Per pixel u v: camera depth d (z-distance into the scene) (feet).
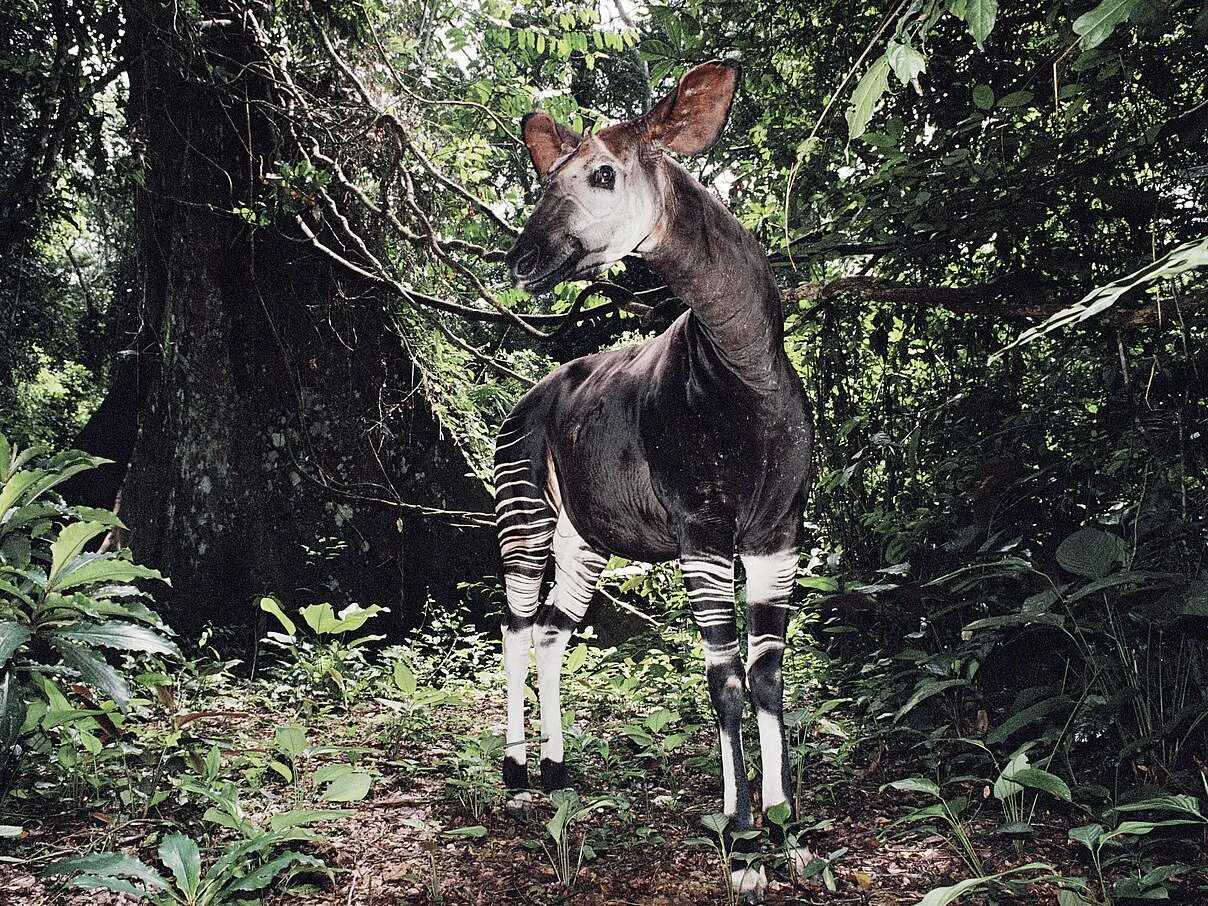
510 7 22.00
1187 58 10.80
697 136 8.07
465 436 22.99
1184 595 8.96
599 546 11.20
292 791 11.31
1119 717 10.03
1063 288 12.38
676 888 8.68
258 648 19.27
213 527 20.81
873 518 13.62
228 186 21.22
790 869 8.73
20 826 9.83
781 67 15.33
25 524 11.69
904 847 9.29
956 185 11.71
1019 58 12.34
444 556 21.62
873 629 14.15
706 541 9.19
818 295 12.73
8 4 17.38
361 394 21.93
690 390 9.16
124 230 24.86
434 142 22.36
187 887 7.30
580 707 15.97
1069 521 13.09
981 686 12.76
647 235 8.11
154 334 22.29
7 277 21.27
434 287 23.16
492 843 9.91
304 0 20.12
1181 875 8.13
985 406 13.41
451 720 15.49
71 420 35.45
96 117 19.07
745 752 12.12
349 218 21.74
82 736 10.73
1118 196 11.27
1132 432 11.43
